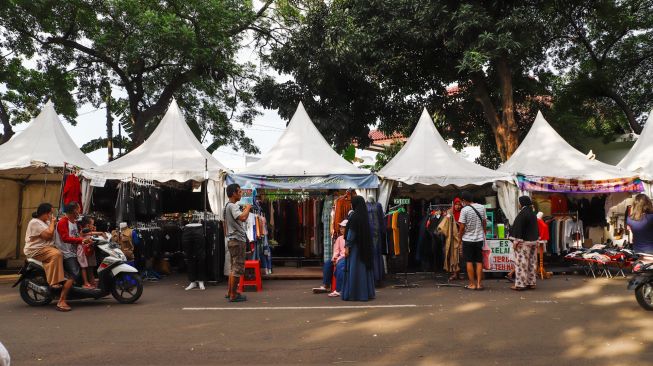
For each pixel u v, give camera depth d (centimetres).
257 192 1452
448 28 1828
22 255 1555
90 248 912
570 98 2330
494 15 1867
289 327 687
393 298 943
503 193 1366
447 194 1633
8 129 2130
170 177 1351
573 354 546
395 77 2188
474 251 1059
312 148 1439
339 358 538
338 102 2195
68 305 877
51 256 838
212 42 2003
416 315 766
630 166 1614
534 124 1652
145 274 1269
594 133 2339
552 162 1502
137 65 2077
